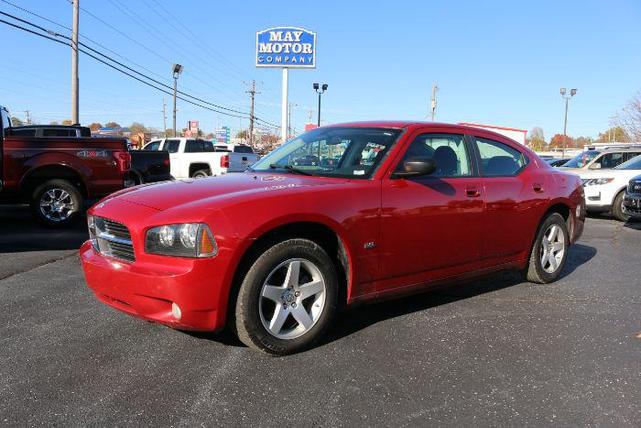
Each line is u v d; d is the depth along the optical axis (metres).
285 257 3.66
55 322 4.35
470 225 4.73
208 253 3.39
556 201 5.64
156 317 3.50
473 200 4.73
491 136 5.29
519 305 5.04
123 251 3.72
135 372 3.46
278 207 3.60
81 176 9.30
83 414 2.95
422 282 4.49
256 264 3.56
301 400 3.14
